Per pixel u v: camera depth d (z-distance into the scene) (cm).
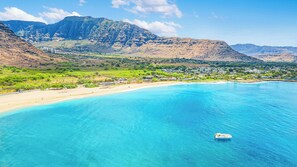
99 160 7494
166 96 17400
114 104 14600
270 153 7975
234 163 7350
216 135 9194
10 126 10338
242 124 10881
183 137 9344
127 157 7700
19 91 16262
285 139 9094
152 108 13775
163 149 8275
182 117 12012
